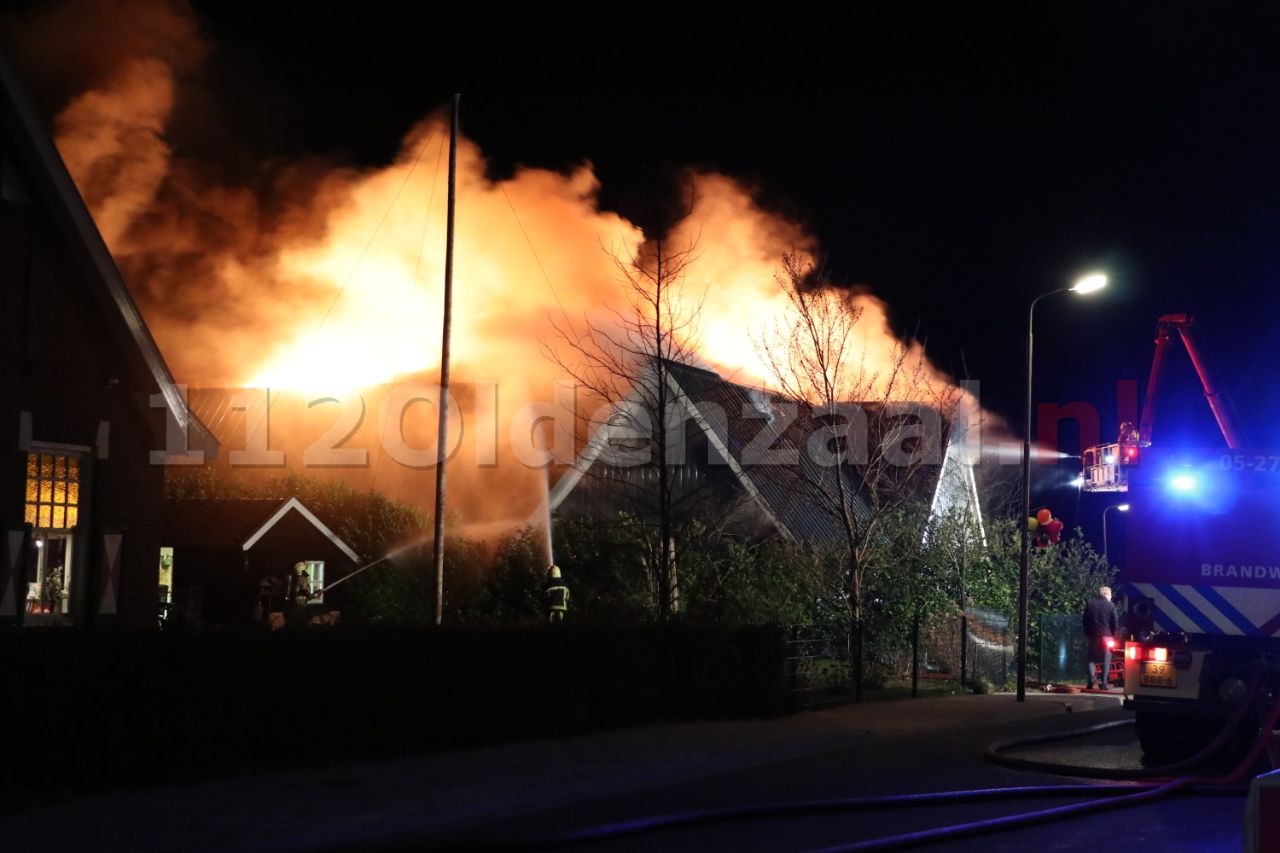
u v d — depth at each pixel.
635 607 22.58
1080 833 10.03
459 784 11.38
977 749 15.25
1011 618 26.92
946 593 25.84
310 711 12.20
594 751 13.72
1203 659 14.32
